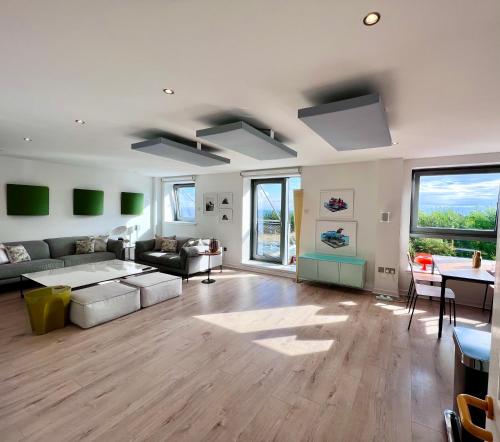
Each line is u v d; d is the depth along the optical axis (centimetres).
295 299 412
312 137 321
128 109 242
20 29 136
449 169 416
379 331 307
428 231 433
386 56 154
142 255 581
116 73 180
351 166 479
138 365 233
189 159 393
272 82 188
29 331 293
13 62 168
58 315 300
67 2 117
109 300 321
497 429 67
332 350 264
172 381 213
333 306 385
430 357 254
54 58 163
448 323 332
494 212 392
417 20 124
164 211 748
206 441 159
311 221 521
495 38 135
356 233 475
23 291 426
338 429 170
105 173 625
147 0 115
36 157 483
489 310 377
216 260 589
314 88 196
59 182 548
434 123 259
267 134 295
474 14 118
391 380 219
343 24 128
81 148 405
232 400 193
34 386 203
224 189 636
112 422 171
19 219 498
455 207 415
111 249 579
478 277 278
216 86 196
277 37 140
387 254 434
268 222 618
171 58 161
